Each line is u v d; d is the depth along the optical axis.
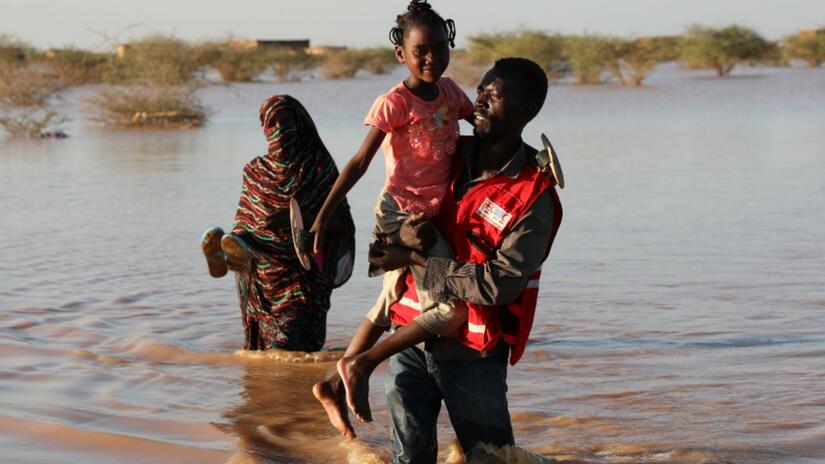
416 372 4.85
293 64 78.19
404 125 4.79
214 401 6.61
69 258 11.74
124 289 10.10
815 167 19.08
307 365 7.52
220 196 16.81
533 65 4.59
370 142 4.80
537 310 9.02
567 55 66.81
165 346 7.92
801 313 8.70
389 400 4.89
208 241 7.32
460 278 4.50
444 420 6.18
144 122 35.97
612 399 6.53
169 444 5.65
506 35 71.00
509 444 4.80
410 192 4.77
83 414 6.23
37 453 5.54
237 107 46.50
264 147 26.34
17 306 9.32
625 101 45.25
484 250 4.56
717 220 13.57
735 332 8.16
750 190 16.28
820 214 13.80
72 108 44.47
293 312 7.75
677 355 7.55
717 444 5.64
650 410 6.29
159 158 23.77
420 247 4.61
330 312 9.22
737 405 6.34
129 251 12.15
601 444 5.68
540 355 7.61
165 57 43.28
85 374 7.19
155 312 9.19
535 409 6.33
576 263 11.05
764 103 41.31
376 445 5.74
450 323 4.62
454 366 4.71
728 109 38.38
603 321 8.60
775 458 5.42
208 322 8.84
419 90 4.83
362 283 10.40
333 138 27.50
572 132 29.20
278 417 6.27
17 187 18.45
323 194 7.61
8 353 7.70
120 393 6.75
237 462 5.42
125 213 15.14
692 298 9.34
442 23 4.79
